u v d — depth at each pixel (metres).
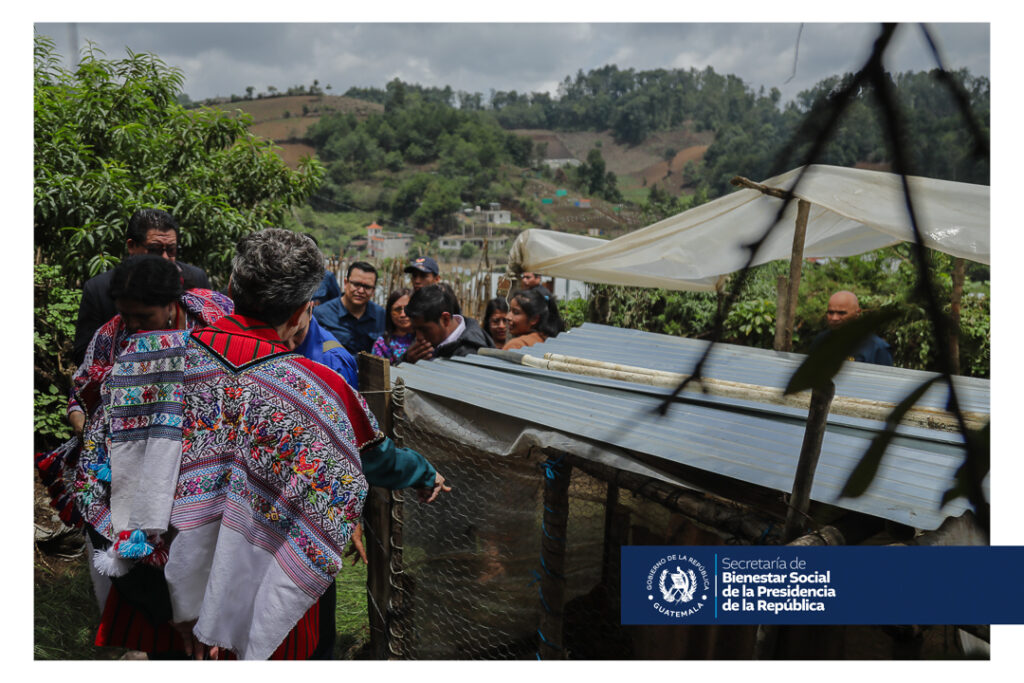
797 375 0.57
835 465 1.92
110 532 1.74
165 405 1.69
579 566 2.69
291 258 1.66
